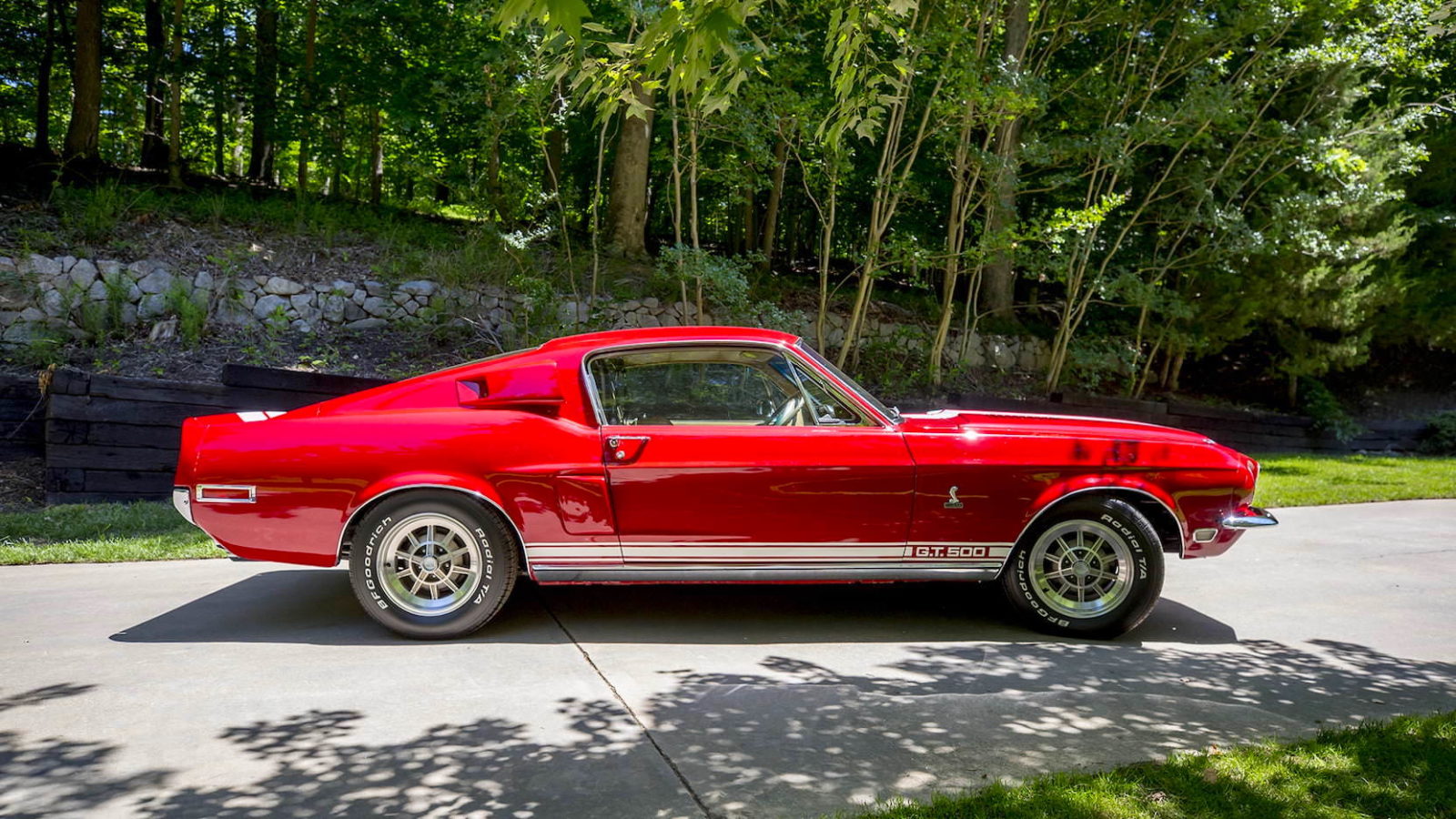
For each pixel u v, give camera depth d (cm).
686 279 1156
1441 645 443
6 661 393
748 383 450
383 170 2389
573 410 436
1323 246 1467
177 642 423
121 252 1080
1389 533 754
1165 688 374
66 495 755
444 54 1598
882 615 486
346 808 265
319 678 376
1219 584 571
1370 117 1577
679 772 291
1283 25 1362
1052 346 1692
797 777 286
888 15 436
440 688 365
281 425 429
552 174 1180
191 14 1692
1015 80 1120
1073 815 253
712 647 425
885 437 440
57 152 1411
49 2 1614
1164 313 1575
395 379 1037
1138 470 449
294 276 1139
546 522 427
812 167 1183
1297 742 309
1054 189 1439
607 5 1140
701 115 1070
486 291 1220
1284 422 1608
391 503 424
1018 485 441
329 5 1589
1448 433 1764
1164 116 1316
